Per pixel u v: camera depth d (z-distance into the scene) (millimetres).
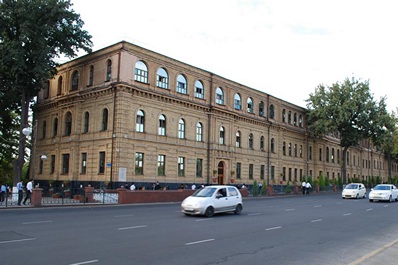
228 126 48469
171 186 39781
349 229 16625
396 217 22047
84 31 38219
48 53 35781
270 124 56812
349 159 85688
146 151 37594
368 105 61500
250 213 23469
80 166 39406
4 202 28391
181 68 42062
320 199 41469
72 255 9938
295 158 64125
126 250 10781
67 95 41406
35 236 12875
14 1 33469
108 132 36406
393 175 116875
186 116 42469
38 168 45344
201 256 10273
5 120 44656
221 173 47500
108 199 30656
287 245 12297
